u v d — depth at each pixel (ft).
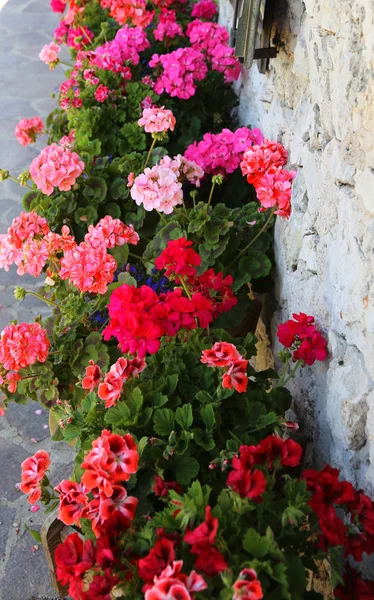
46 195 8.11
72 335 6.84
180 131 10.02
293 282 6.37
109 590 3.87
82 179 8.09
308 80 5.96
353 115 4.48
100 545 4.10
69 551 4.20
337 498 4.21
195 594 3.71
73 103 9.72
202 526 3.75
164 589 3.52
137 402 5.09
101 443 4.34
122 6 10.55
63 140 8.68
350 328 4.80
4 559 7.04
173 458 4.88
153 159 8.59
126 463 4.33
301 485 4.26
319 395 5.50
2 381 6.37
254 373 5.88
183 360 5.62
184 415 4.94
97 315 7.25
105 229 6.66
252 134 8.23
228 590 3.64
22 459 8.18
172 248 5.58
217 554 3.69
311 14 5.46
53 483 7.84
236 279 7.08
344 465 4.94
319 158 5.45
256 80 8.72
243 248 7.41
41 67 18.39
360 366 4.63
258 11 6.62
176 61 9.39
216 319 6.97
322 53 5.16
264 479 4.02
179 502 4.16
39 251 6.88
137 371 5.24
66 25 12.85
